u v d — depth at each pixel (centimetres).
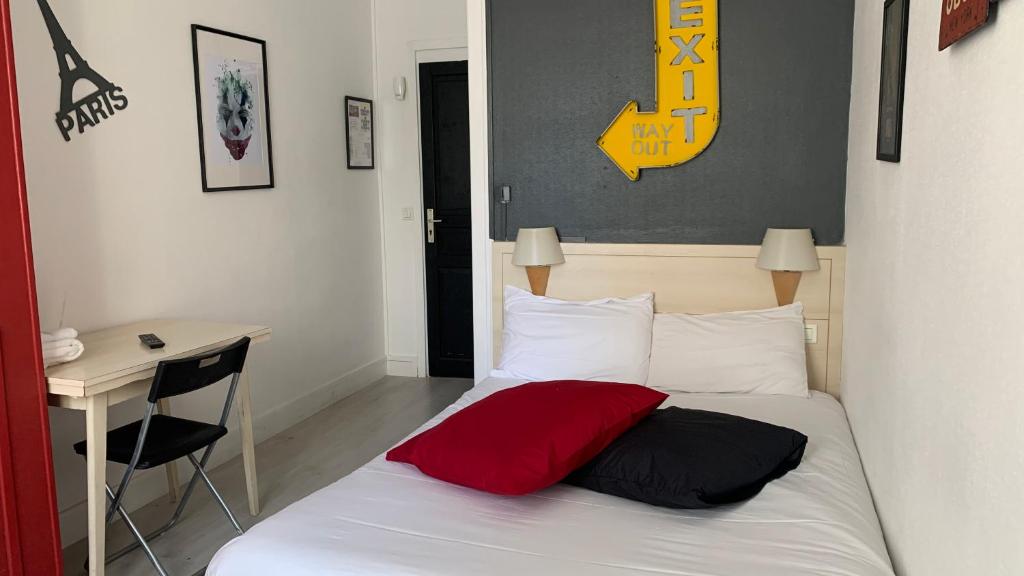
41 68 277
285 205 418
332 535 185
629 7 332
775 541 180
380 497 208
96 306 302
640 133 336
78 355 249
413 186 509
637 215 343
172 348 270
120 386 243
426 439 223
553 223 353
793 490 208
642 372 315
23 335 222
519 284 359
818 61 316
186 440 266
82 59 293
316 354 452
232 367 276
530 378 322
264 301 404
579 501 207
